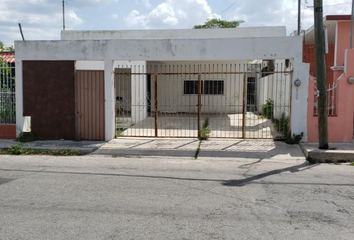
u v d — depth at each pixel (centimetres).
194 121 1593
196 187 630
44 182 660
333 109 1043
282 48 1028
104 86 1110
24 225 450
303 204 535
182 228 441
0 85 1142
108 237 415
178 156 933
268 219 472
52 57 1105
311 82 1031
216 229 439
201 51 1059
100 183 655
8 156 945
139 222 461
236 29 1673
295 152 955
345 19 1282
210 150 990
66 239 410
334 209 512
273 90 1611
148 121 1588
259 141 1094
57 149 985
